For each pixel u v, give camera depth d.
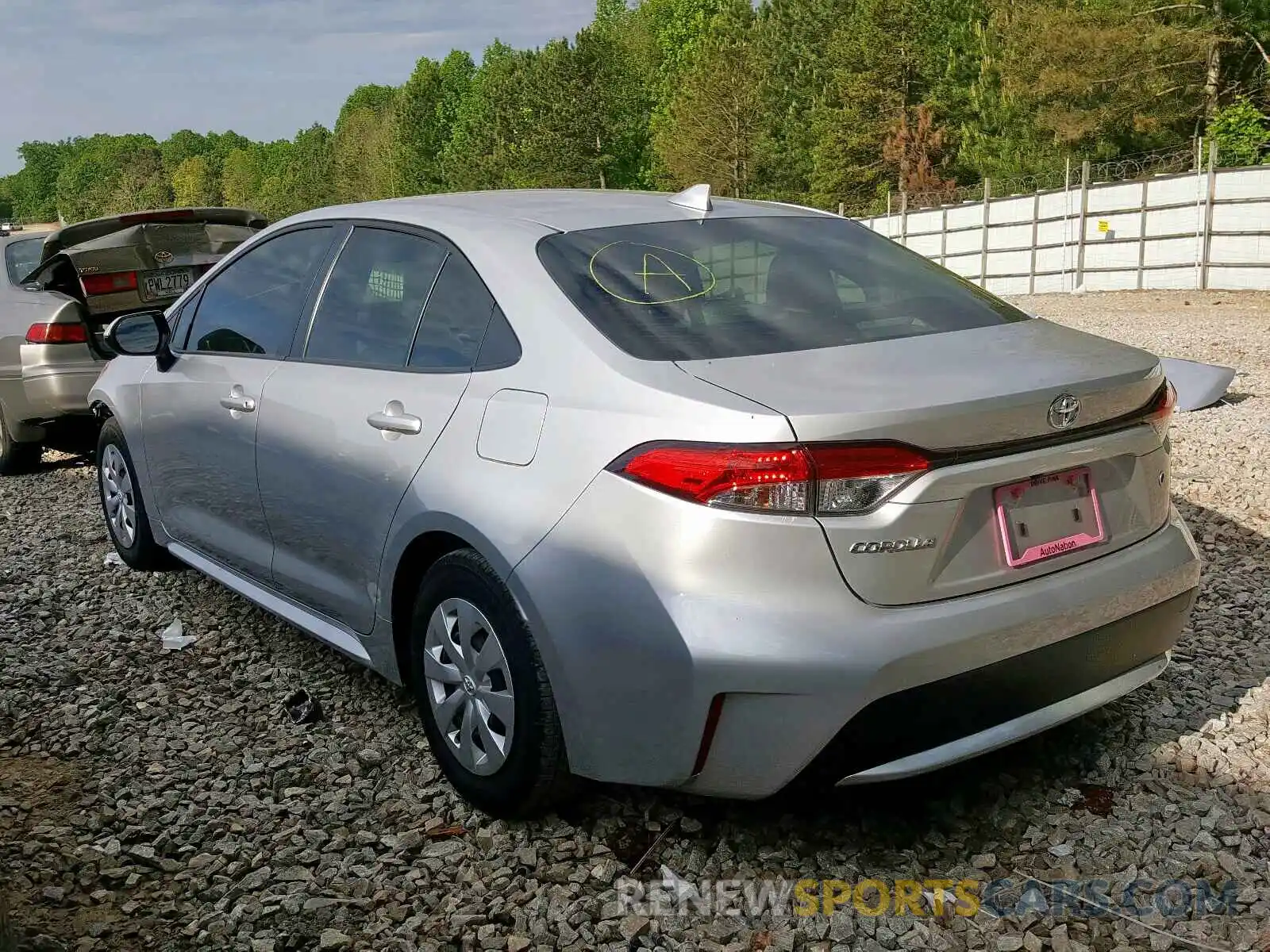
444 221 3.48
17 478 8.15
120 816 3.17
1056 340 3.03
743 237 3.40
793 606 2.45
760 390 2.56
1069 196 24.67
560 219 3.37
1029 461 2.63
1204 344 12.38
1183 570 2.98
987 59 38.56
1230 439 7.19
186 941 2.62
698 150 59.06
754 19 61.44
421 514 3.05
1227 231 21.05
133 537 5.22
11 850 3.01
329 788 3.30
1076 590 2.72
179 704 3.92
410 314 3.42
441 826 3.05
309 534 3.67
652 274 3.09
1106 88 30.83
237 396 4.02
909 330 3.00
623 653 2.58
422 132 105.31
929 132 45.66
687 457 2.50
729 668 2.46
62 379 7.43
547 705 2.79
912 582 2.51
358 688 4.00
